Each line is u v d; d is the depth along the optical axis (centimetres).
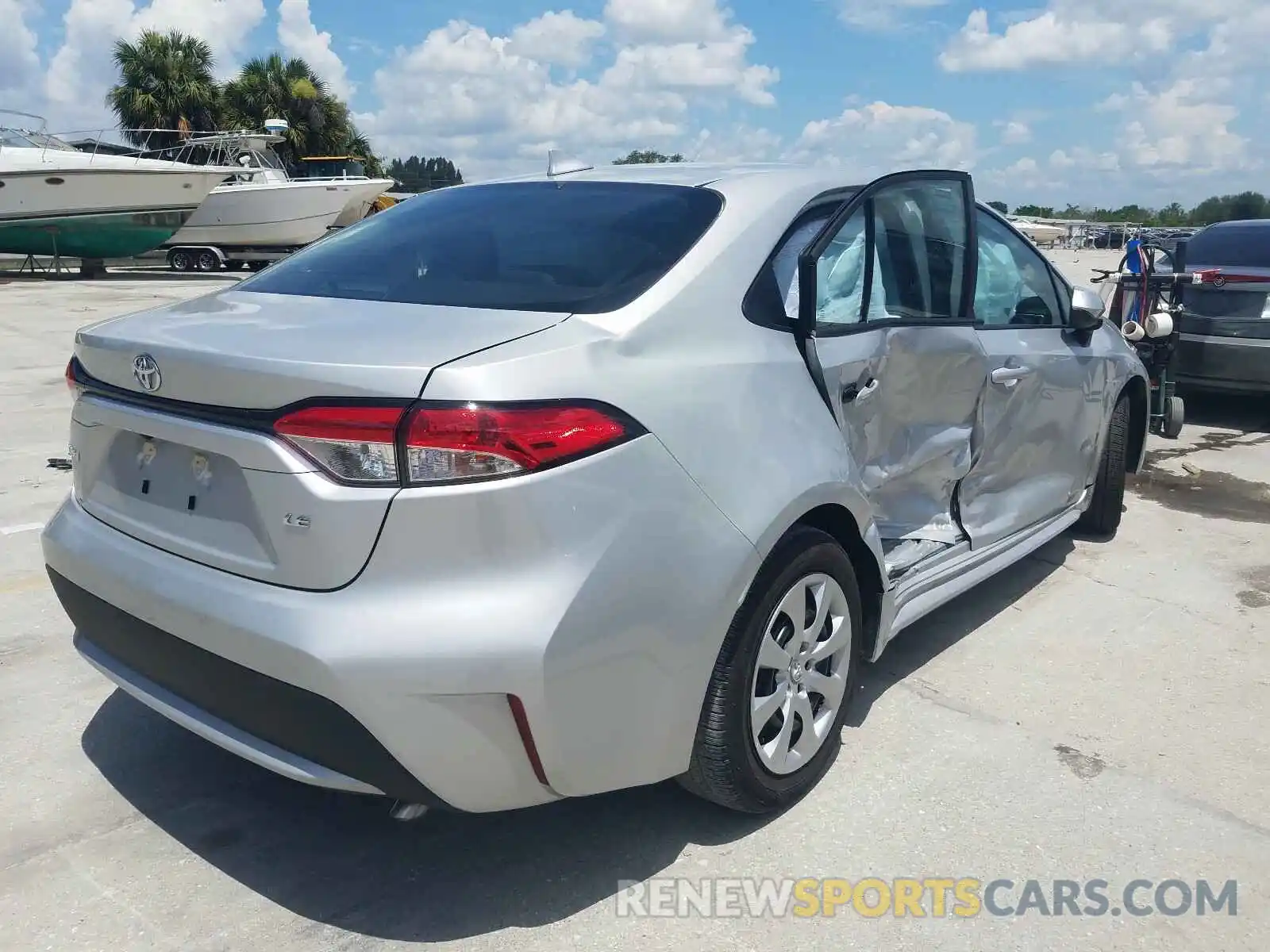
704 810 275
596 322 232
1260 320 726
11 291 2081
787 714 266
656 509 221
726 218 275
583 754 215
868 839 263
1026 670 362
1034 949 226
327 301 262
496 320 232
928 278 342
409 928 229
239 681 214
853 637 288
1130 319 670
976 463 369
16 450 653
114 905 235
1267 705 338
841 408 288
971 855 257
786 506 247
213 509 224
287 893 240
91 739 307
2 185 2330
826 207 301
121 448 251
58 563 262
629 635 216
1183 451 702
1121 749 308
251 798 279
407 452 200
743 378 252
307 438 204
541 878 247
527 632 201
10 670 349
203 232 2803
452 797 210
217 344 224
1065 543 501
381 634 198
